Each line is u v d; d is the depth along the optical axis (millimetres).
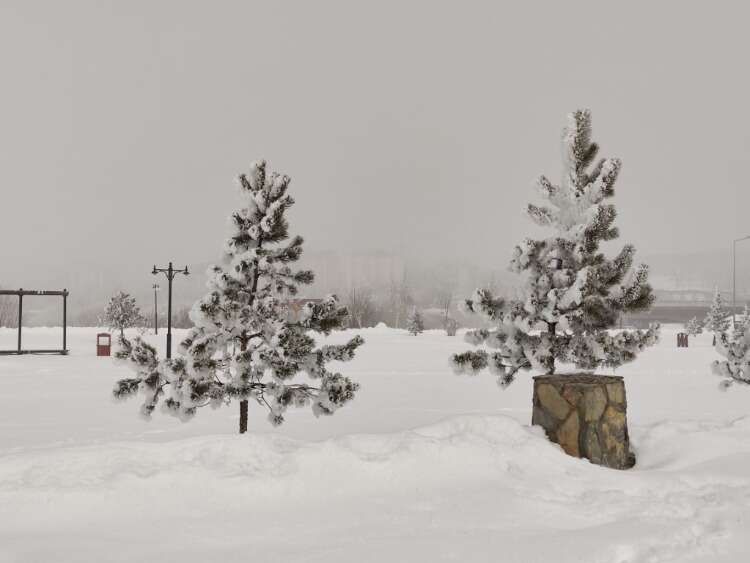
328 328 9281
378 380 21859
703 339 53906
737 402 16078
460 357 8828
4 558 3900
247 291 9438
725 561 4062
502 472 5680
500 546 4160
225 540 4254
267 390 8805
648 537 4355
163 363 8266
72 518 4562
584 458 6480
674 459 6707
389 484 5328
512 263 8898
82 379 22609
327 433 12242
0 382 21672
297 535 4352
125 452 5516
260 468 5422
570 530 4500
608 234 8820
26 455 5398
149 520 4574
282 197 9578
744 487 5488
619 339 8391
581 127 9227
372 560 3930
